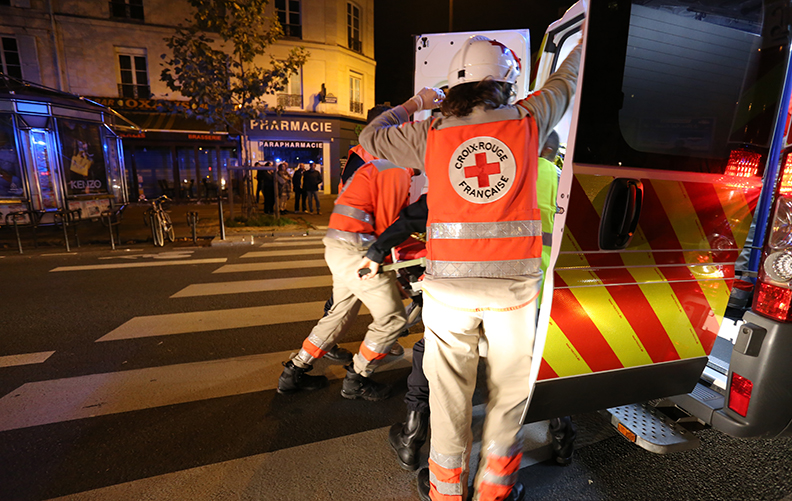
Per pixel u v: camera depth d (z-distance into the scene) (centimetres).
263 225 1137
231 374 326
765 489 209
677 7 152
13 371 328
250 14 1044
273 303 493
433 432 169
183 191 1952
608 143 151
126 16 1880
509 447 167
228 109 1075
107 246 858
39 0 1762
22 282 579
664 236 168
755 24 166
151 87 1955
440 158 155
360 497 204
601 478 215
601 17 144
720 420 183
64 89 1858
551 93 159
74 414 271
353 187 250
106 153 1284
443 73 439
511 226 151
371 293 252
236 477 216
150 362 344
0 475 216
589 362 166
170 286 562
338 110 2245
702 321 185
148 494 204
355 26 2311
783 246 165
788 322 166
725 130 170
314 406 283
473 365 168
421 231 194
